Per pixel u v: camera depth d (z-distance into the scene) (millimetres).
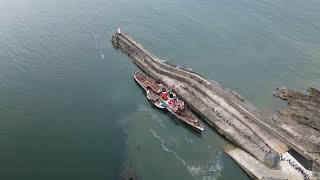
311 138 99438
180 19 177375
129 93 123812
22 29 163625
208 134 105562
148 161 94500
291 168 89688
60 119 108312
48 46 150375
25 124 104875
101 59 144750
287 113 110938
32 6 191500
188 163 94125
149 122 109875
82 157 94312
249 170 89625
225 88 123562
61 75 131250
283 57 144000
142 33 164750
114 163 93125
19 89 120625
